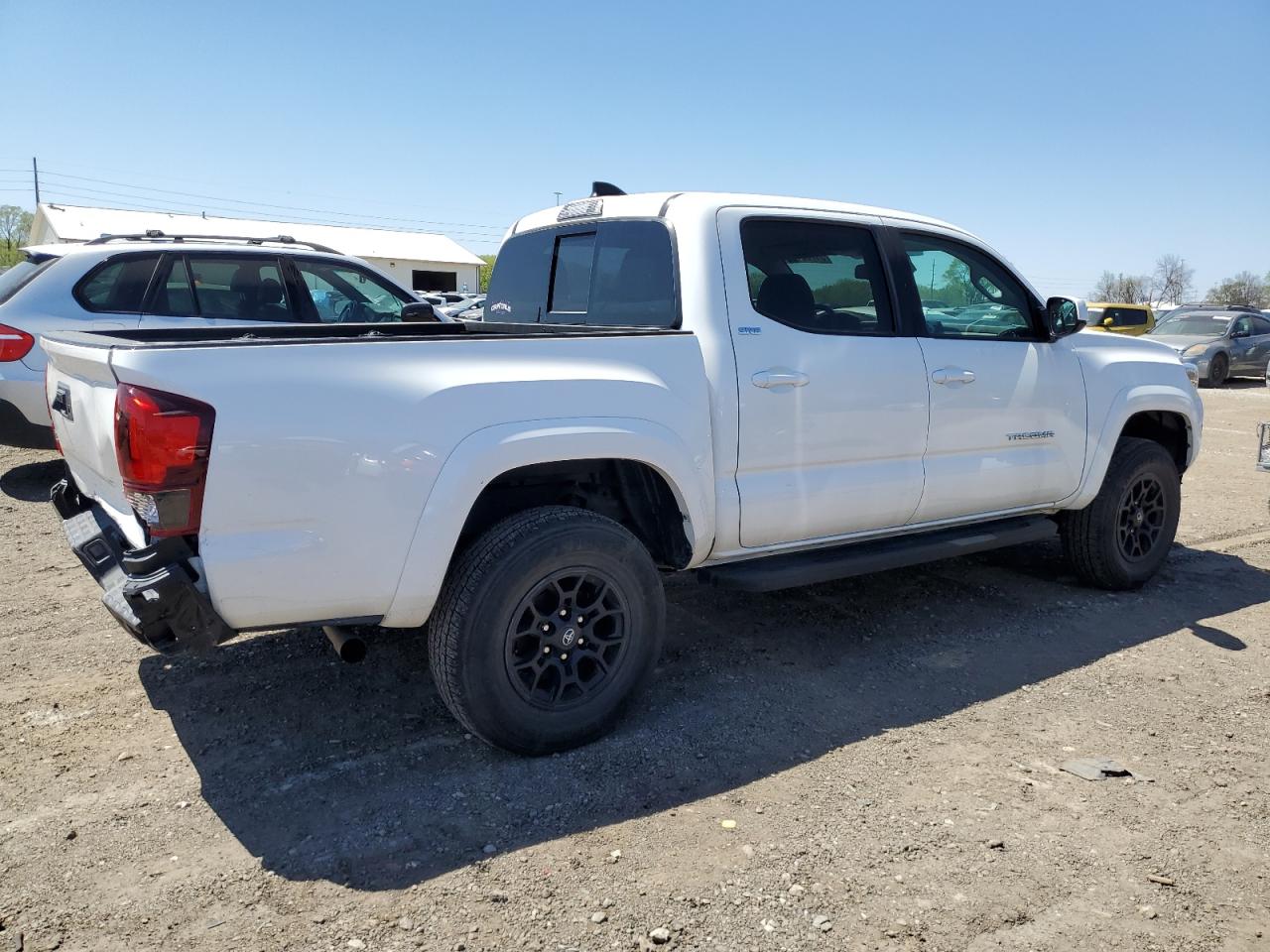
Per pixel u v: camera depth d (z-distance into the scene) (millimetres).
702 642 4379
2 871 2576
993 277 4664
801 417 3783
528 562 3059
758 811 2930
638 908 2453
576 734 3273
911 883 2580
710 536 3600
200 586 2703
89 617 4562
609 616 3328
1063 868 2664
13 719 3484
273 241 7930
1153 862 2701
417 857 2672
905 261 4277
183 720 3506
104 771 3131
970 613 4832
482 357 3088
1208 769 3252
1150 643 4449
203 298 7020
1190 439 5500
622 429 3238
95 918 2387
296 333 4066
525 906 2455
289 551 2758
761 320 3727
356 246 39406
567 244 4371
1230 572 5668
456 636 3018
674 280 3709
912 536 4477
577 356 3256
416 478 2893
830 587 5211
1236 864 2699
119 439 2635
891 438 4074
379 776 3111
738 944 2324
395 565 2900
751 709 3664
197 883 2539
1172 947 2348
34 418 6621
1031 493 4676
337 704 3650
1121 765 3264
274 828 2807
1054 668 4125
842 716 3623
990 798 3029
